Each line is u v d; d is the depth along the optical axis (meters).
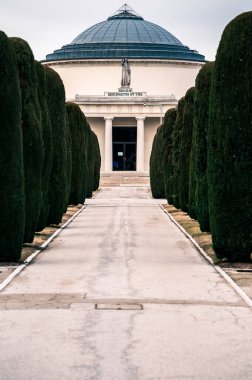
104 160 128.88
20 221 25.44
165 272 23.19
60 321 16.05
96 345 14.12
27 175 29.41
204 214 32.72
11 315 16.59
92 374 12.37
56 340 14.46
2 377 12.26
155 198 70.44
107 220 43.94
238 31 25.27
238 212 25.23
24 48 29.94
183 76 146.62
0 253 25.34
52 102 38.78
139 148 125.38
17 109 25.86
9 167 25.27
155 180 70.06
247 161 25.08
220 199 25.33
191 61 147.12
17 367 12.77
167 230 37.41
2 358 13.28
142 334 14.99
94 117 127.31
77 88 145.00
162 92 145.00
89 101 125.31
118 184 103.56
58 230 37.50
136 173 120.44
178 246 30.38
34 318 16.31
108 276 22.27
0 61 25.50
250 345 14.25
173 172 53.44
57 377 12.23
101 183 104.50
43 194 34.16
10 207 25.22
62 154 38.81
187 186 44.78
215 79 25.52
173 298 18.77
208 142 25.80
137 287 20.31
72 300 18.39
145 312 17.06
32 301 18.23
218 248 25.67
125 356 13.41
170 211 51.16
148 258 26.58
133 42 147.75
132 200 66.94
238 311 17.22
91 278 21.88
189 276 22.42
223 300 18.56
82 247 30.06
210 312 17.09
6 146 25.27
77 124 54.53
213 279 21.88
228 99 25.17
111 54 145.12
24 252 28.31
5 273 23.02
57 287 20.27
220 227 25.39
